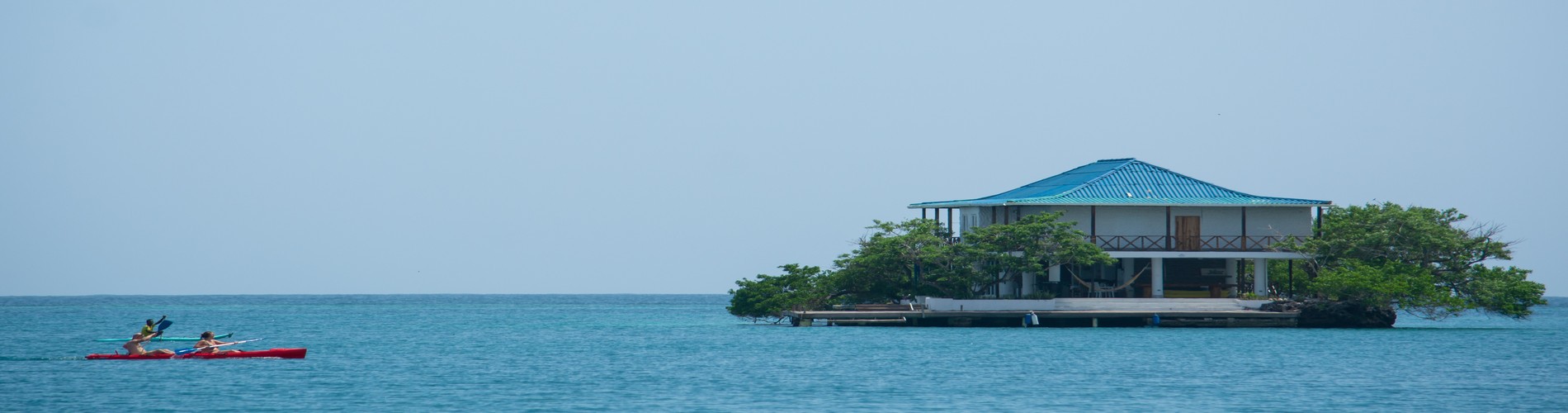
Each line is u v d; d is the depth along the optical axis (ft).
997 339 235.20
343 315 487.61
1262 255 277.44
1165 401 155.12
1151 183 290.35
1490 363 194.70
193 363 193.06
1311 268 287.48
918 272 289.12
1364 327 273.75
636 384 170.30
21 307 623.36
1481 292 270.46
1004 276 286.87
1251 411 148.05
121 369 182.09
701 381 173.78
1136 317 267.80
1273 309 270.67
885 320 281.74
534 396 159.12
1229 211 281.95
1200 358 199.72
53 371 179.42
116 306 650.43
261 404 150.71
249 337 288.30
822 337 249.75
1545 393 161.07
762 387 167.43
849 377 177.47
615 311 530.68
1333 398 156.97
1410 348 220.84
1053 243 265.34
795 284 290.56
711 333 282.56
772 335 262.06
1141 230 279.90
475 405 151.43
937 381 172.65
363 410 147.13
